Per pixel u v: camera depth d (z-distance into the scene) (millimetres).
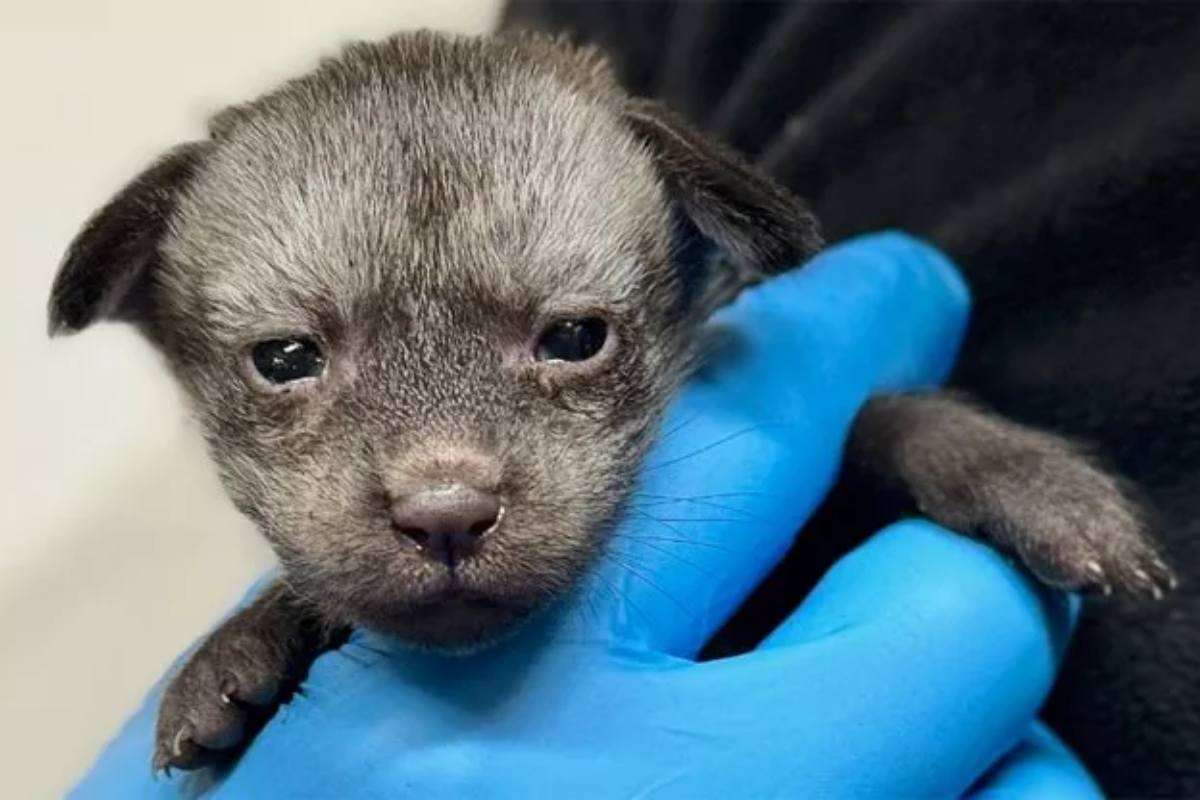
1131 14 210
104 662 304
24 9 287
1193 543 184
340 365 169
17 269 293
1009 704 174
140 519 304
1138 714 184
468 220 168
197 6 299
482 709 169
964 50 226
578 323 173
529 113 180
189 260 185
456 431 159
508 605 160
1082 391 198
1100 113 208
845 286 211
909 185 227
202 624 303
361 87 183
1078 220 203
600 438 172
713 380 194
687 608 182
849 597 178
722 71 268
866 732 168
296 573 168
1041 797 180
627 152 186
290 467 167
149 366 295
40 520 301
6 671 301
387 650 175
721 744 167
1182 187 194
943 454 193
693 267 196
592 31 280
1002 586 178
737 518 185
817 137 238
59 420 299
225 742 182
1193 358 190
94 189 294
